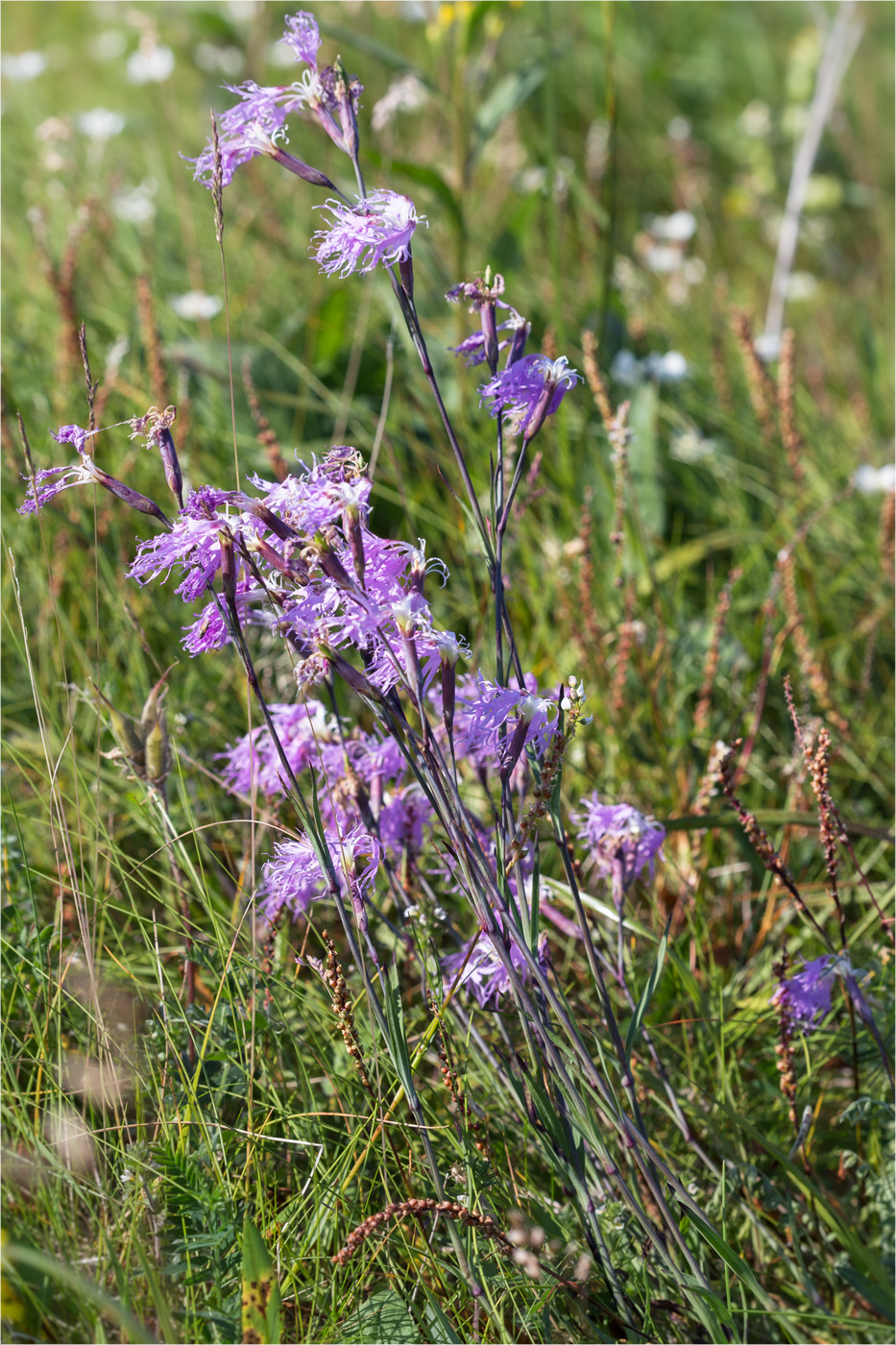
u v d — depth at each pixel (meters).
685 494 2.14
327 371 2.06
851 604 1.94
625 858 1.32
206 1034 1.29
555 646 1.64
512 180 3.15
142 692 1.54
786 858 1.51
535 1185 1.33
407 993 1.41
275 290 2.52
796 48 4.04
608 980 1.42
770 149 3.97
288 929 1.39
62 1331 1.22
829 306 3.32
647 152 3.95
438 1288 1.27
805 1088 1.39
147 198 2.71
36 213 2.23
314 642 1.17
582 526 1.59
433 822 1.35
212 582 1.21
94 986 1.29
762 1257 1.33
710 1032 1.40
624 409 1.54
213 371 1.93
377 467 1.80
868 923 1.49
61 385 1.80
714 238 3.51
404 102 2.18
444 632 1.18
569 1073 1.26
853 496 2.12
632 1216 1.29
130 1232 1.22
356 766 1.34
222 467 1.82
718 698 1.68
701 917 1.46
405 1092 1.24
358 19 3.57
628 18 4.59
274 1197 1.29
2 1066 1.28
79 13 4.78
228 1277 1.24
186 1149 1.26
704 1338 1.28
